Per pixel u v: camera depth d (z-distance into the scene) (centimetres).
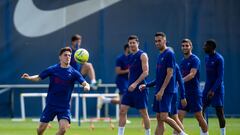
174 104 4144
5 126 5772
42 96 6750
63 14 6781
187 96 4225
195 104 4216
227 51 6894
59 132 3612
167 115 3912
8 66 6762
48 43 6781
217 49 6894
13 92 6831
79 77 3697
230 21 6900
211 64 4375
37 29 6769
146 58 4131
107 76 6800
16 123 6150
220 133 4659
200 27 6875
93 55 6794
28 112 6850
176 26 6850
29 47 6769
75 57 4891
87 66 6078
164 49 3925
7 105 6831
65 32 6781
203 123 4259
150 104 6819
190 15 6862
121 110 4222
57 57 6788
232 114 6888
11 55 6762
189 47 4253
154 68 6794
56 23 6781
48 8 6775
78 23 6794
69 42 6788
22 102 6725
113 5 6812
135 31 6819
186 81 4203
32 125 5897
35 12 6781
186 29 6856
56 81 3678
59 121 3644
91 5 6800
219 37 6894
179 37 6850
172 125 3928
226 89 6888
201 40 6869
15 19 6762
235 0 6906
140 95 4197
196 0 6869
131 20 6819
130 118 6812
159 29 6831
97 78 6794
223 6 6900
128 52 5772
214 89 4334
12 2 6756
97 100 6838
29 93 6812
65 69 3700
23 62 6775
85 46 6794
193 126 5784
